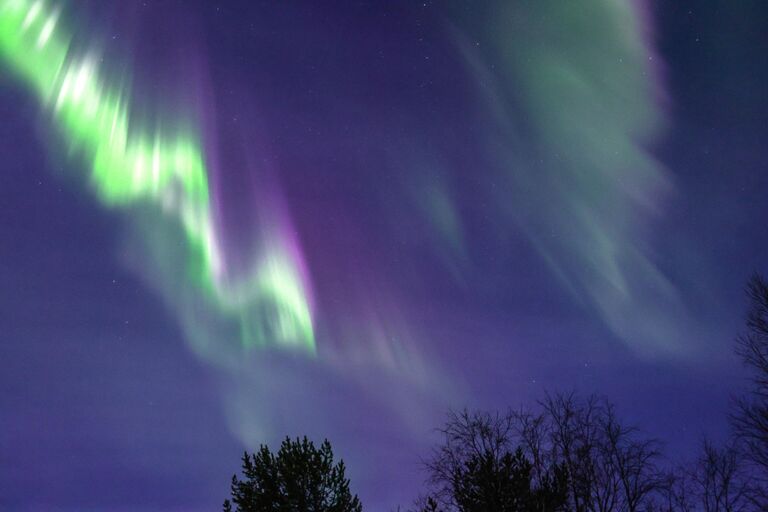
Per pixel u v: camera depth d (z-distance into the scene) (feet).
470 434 77.25
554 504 67.82
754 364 84.74
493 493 65.98
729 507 83.20
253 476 75.15
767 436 82.64
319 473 75.10
